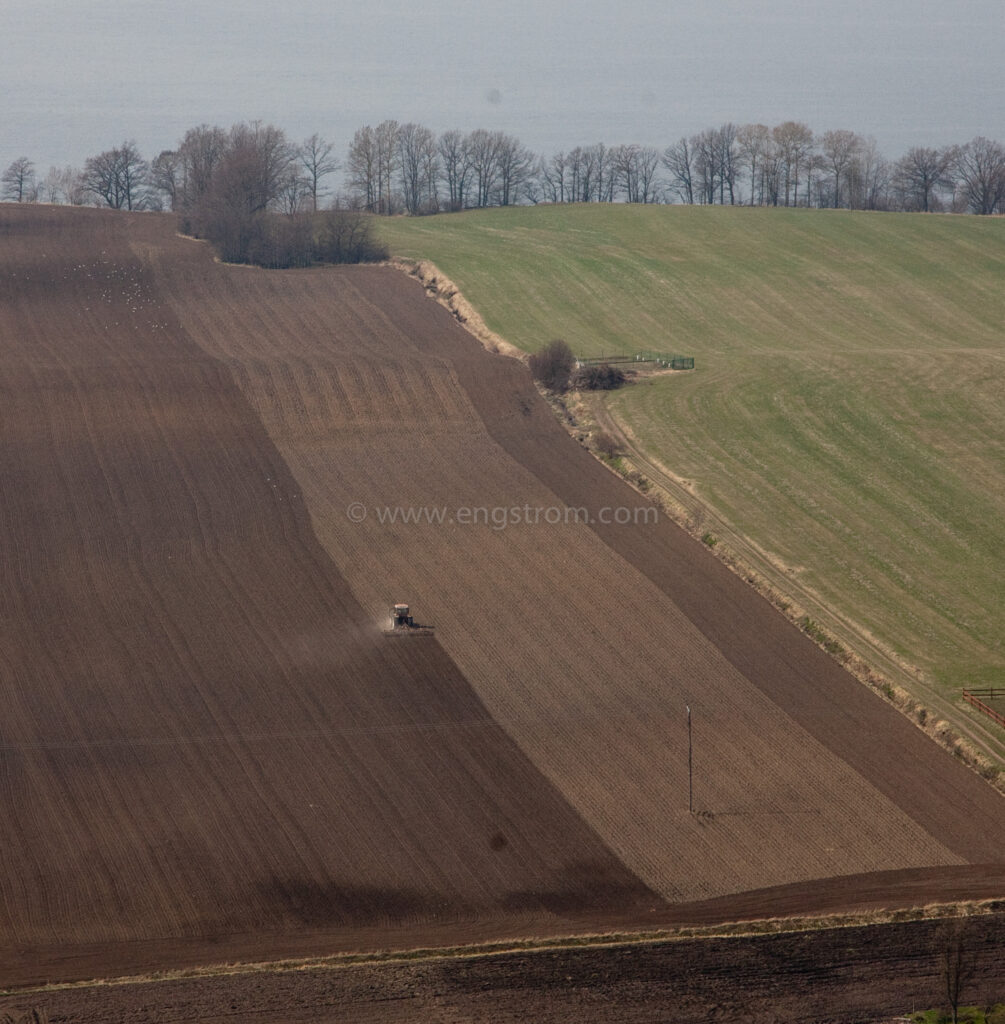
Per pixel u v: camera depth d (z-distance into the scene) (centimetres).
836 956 12419
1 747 15412
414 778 15088
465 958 12344
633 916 13000
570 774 15225
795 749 15738
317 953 12400
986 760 15425
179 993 11806
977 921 12875
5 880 13225
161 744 15575
